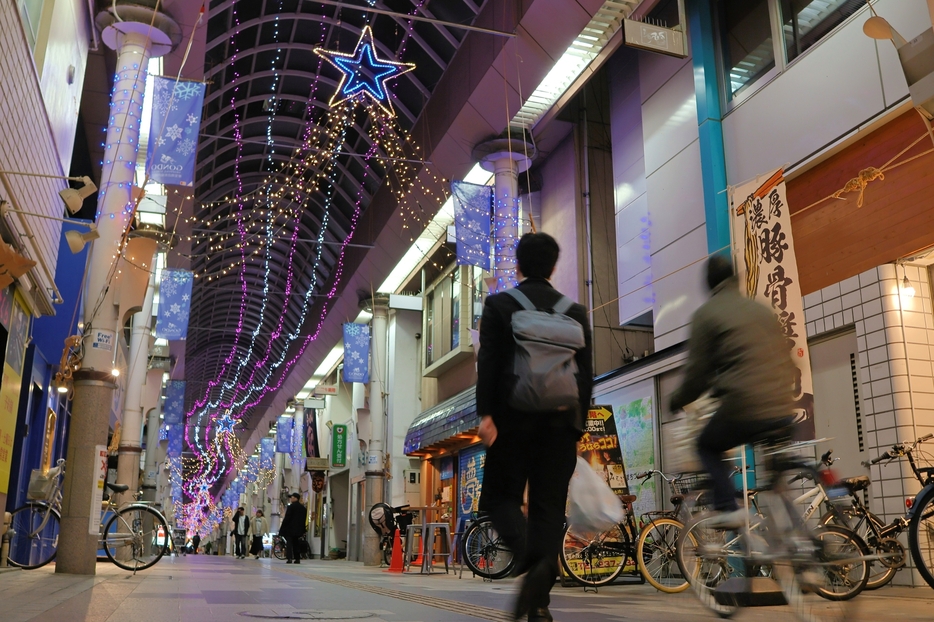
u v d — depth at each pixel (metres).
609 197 14.14
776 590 3.26
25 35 7.12
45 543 8.48
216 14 13.04
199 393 47.19
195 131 9.70
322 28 14.87
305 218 22.91
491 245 12.68
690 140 10.43
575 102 14.41
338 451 26.53
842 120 7.96
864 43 7.78
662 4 11.03
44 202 9.04
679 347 9.94
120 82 9.11
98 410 7.25
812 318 8.04
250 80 15.89
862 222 7.62
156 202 14.19
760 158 9.17
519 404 2.54
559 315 2.69
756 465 3.15
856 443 7.48
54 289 9.97
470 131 13.09
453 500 17.77
